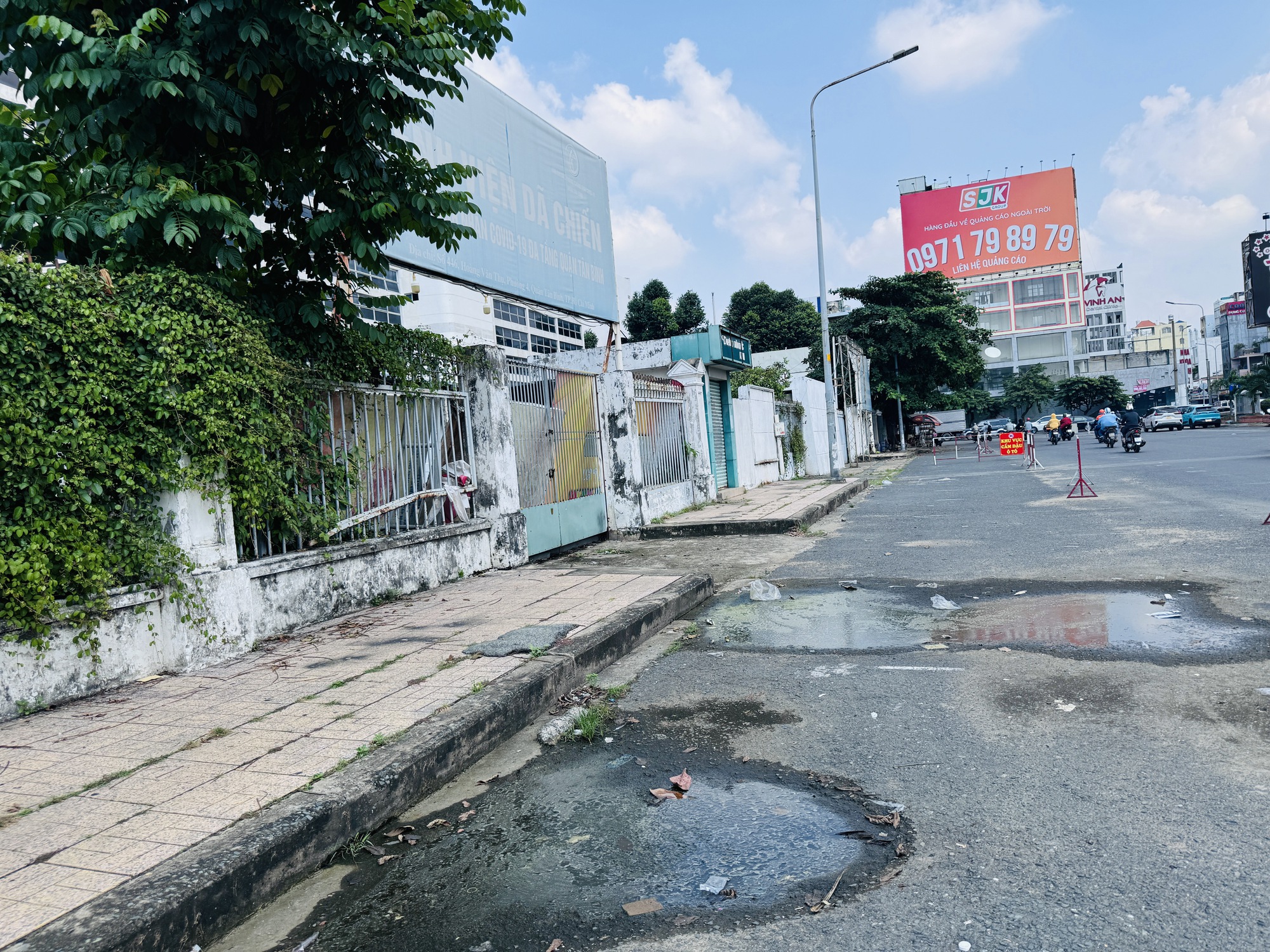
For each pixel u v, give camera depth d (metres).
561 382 11.56
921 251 78.25
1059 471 21.00
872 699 4.52
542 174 12.27
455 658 5.23
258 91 6.00
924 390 49.19
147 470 5.18
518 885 2.83
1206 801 3.08
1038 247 75.31
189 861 2.74
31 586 4.50
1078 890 2.56
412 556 7.82
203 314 5.53
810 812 3.23
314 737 3.92
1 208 5.18
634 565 9.68
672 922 2.53
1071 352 88.75
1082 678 4.61
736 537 12.02
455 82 6.43
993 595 6.95
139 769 3.65
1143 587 6.78
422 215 6.50
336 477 7.02
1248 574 6.92
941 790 3.35
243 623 5.72
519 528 9.68
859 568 8.75
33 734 4.20
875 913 2.51
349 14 5.97
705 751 3.97
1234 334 88.38
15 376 4.50
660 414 14.70
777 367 35.41
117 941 2.35
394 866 3.04
